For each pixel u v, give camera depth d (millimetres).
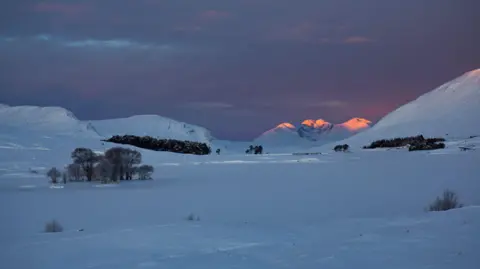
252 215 22594
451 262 10695
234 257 11781
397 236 13578
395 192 31938
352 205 26062
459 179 38812
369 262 10945
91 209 25609
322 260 11258
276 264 11086
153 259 11820
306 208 25141
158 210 24938
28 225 20328
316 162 72625
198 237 14719
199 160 81125
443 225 14711
